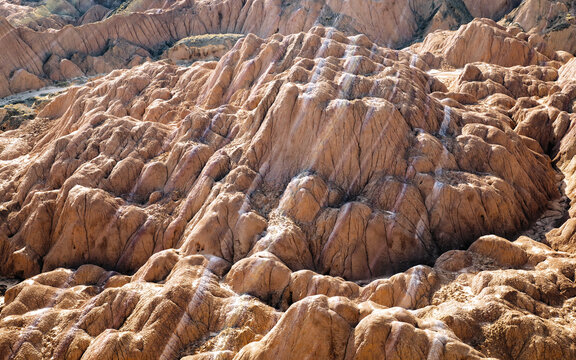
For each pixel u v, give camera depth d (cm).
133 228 2425
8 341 1759
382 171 2314
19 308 1978
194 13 6475
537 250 1961
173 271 2008
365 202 2205
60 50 5684
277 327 1498
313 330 1462
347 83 2569
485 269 1902
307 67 2809
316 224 2152
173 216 2445
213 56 5759
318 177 2278
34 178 2798
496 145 2450
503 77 3572
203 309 1766
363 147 2348
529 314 1588
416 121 2481
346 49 3019
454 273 1902
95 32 5919
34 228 2517
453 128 2600
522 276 1764
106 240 2408
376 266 2067
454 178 2280
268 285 1883
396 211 2169
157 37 6234
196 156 2600
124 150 2789
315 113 2402
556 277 1783
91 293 2105
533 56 4153
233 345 1647
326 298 1534
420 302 1777
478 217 2197
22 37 5509
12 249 2497
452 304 1653
